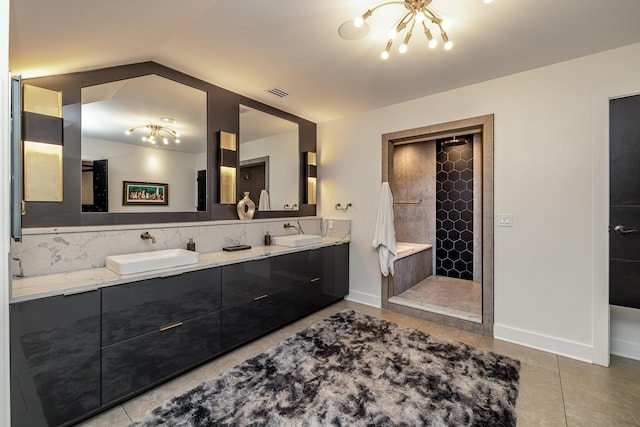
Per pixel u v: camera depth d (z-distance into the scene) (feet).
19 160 3.46
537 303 8.07
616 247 6.98
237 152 9.83
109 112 7.08
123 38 5.89
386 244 10.65
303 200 12.59
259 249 9.50
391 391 6.03
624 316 7.50
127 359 5.70
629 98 6.82
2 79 2.56
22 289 4.84
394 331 9.06
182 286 6.56
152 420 5.25
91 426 5.13
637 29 6.15
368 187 11.62
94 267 6.61
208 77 8.62
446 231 15.55
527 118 8.13
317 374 6.64
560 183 7.70
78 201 6.63
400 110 10.65
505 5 5.39
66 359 4.96
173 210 8.32
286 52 7.13
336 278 11.57
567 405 5.68
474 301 11.01
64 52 5.57
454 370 6.84
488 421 5.21
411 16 5.56
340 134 12.43
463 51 7.08
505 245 8.52
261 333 8.47
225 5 5.33
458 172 15.16
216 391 6.06
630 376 6.64
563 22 5.91
